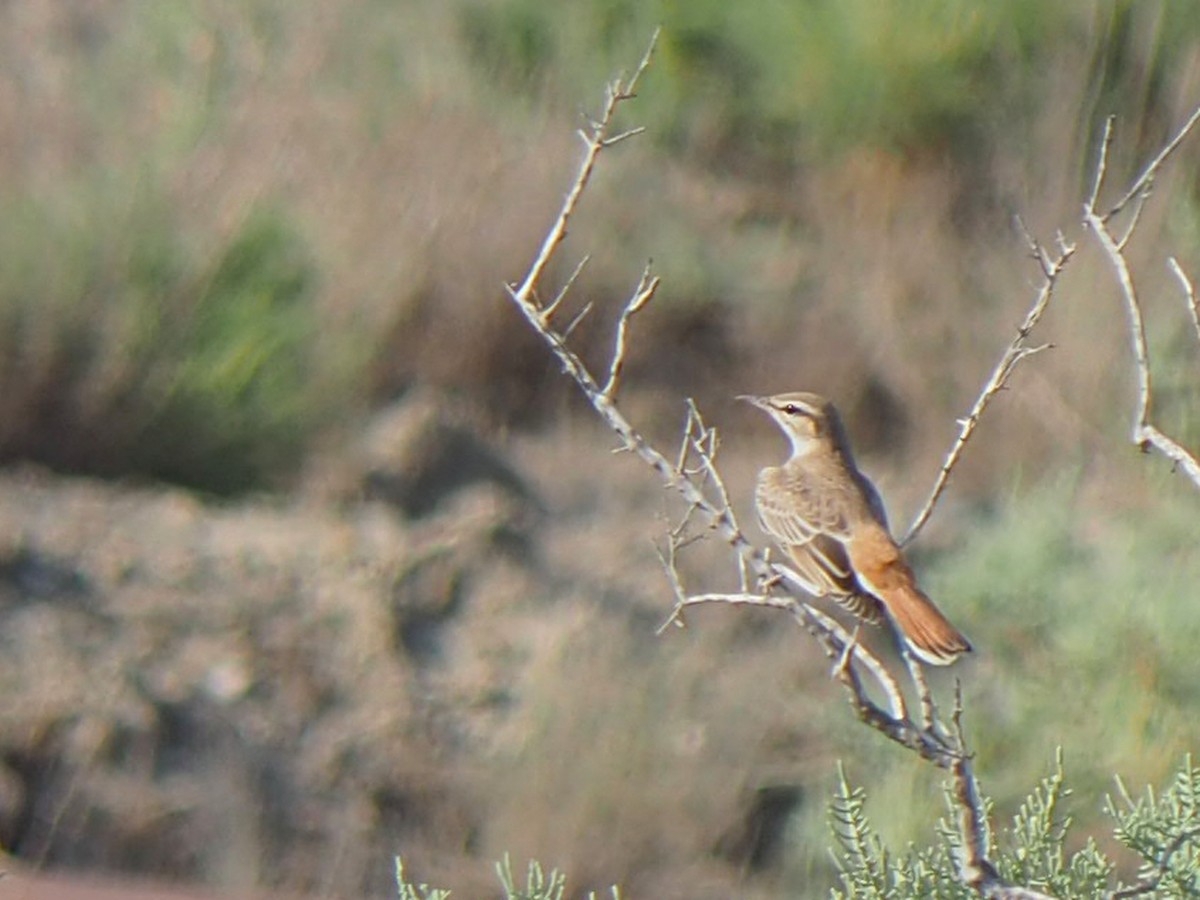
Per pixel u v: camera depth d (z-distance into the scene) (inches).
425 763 730.2
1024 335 363.6
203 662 758.5
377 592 808.9
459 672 777.6
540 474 954.7
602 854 704.4
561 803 713.0
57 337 924.6
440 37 1135.6
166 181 976.9
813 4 1124.5
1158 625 687.1
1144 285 981.2
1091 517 820.6
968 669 716.0
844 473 497.7
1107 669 682.8
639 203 1083.9
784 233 1090.7
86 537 823.7
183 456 931.3
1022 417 962.7
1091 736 663.8
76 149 995.3
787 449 1008.9
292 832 709.3
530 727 733.3
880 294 1045.8
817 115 1109.7
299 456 945.5
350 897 696.4
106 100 1047.0
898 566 465.4
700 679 740.7
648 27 1147.3
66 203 948.0
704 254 1073.5
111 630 767.7
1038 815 414.6
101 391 924.6
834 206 1093.1
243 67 1090.7
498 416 1006.4
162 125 1021.8
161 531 840.3
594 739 724.0
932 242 1061.8
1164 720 665.6
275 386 951.6
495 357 1021.8
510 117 1101.7
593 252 1059.3
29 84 1037.2
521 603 814.5
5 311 921.5
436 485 936.9
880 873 405.7
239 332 951.0
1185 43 1060.5
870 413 1027.9
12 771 701.9
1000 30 1093.8
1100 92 1067.9
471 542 847.1
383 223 1019.9
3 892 467.8
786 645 757.3
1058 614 716.0
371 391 994.1
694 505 339.9
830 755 713.0
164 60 1099.3
